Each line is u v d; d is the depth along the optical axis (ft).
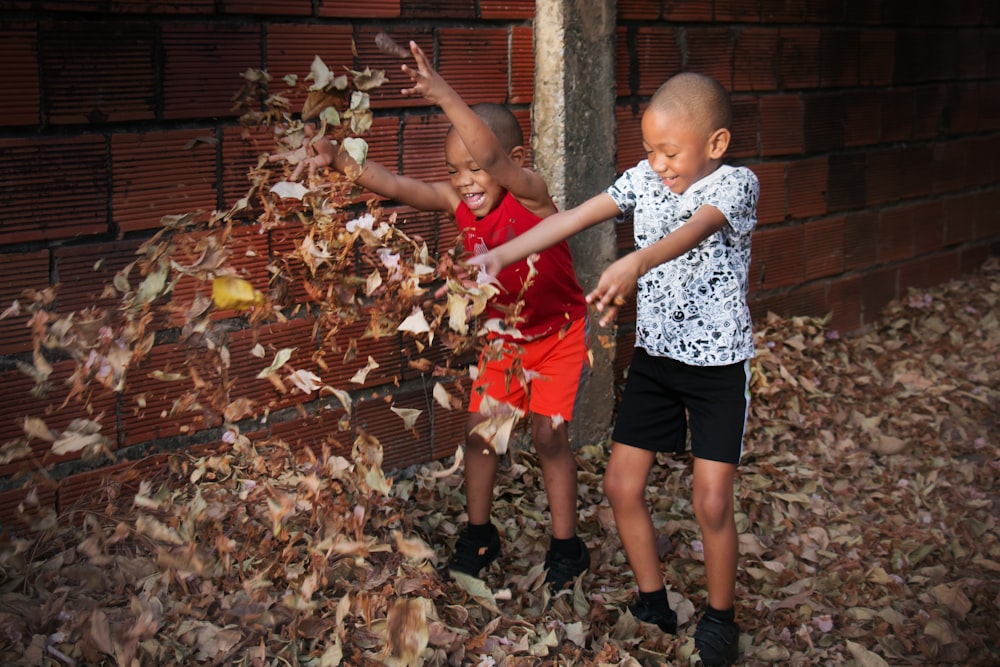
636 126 13.47
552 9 11.79
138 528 7.43
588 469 12.35
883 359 16.72
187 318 7.57
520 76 12.03
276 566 8.25
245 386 10.19
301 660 7.65
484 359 7.73
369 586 8.29
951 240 20.56
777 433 13.74
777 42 15.48
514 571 10.10
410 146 11.09
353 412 11.13
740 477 12.45
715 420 8.67
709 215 7.98
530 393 9.69
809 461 13.25
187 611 7.70
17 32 8.26
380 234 7.69
